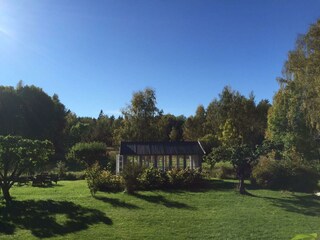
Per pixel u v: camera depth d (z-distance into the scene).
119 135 52.62
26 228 14.69
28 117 65.69
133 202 20.08
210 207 18.95
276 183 25.50
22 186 26.81
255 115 57.50
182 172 25.73
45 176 28.41
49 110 68.69
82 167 44.56
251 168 27.41
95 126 81.50
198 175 25.92
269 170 25.92
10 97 63.34
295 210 18.28
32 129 66.00
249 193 23.20
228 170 31.30
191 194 22.73
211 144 51.94
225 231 14.30
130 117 52.53
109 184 24.25
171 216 16.81
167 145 31.89
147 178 24.81
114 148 57.94
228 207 18.98
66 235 13.72
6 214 16.91
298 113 33.44
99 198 21.05
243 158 23.44
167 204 19.64
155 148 31.30
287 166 26.09
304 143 32.88
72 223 15.48
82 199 20.70
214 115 59.84
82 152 43.75
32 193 22.98
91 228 14.73
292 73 29.86
